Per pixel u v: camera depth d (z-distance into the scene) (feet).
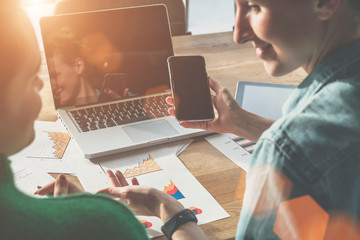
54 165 2.94
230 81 4.10
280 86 3.88
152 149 3.15
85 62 3.57
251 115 2.90
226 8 11.70
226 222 2.47
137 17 3.69
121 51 3.65
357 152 1.59
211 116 2.92
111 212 1.25
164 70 3.78
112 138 3.16
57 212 1.15
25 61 1.15
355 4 1.69
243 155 3.09
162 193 2.49
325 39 1.79
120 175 2.73
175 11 5.39
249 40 2.04
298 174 1.60
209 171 2.92
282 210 1.64
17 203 1.10
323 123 1.62
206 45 4.94
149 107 3.58
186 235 2.24
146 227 2.41
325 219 1.65
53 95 3.51
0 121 1.16
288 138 1.64
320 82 1.81
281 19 1.74
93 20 3.58
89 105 3.59
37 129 3.35
